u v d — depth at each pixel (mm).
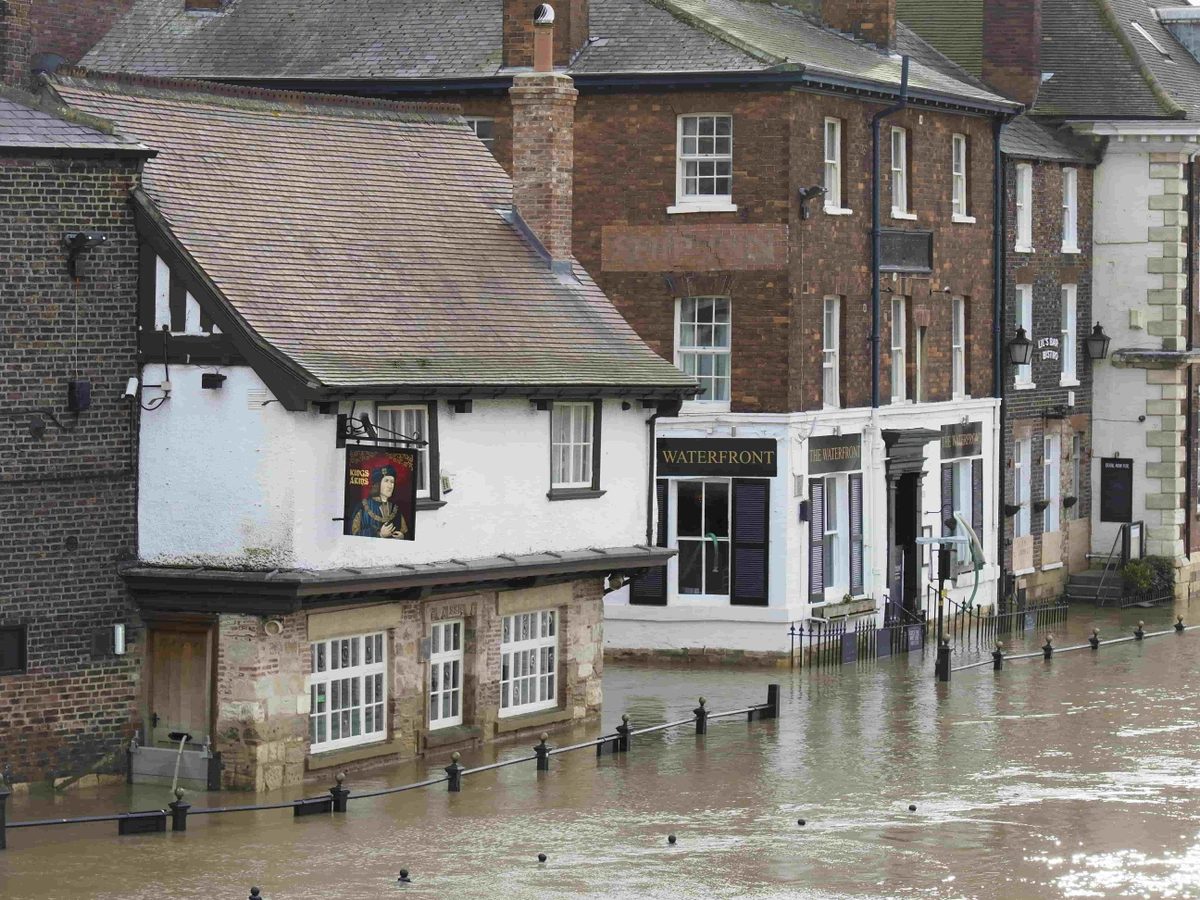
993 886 45625
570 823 51656
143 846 48531
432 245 62969
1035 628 91312
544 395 60625
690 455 79062
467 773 56781
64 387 54438
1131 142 101250
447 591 59750
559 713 64375
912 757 60719
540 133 66188
